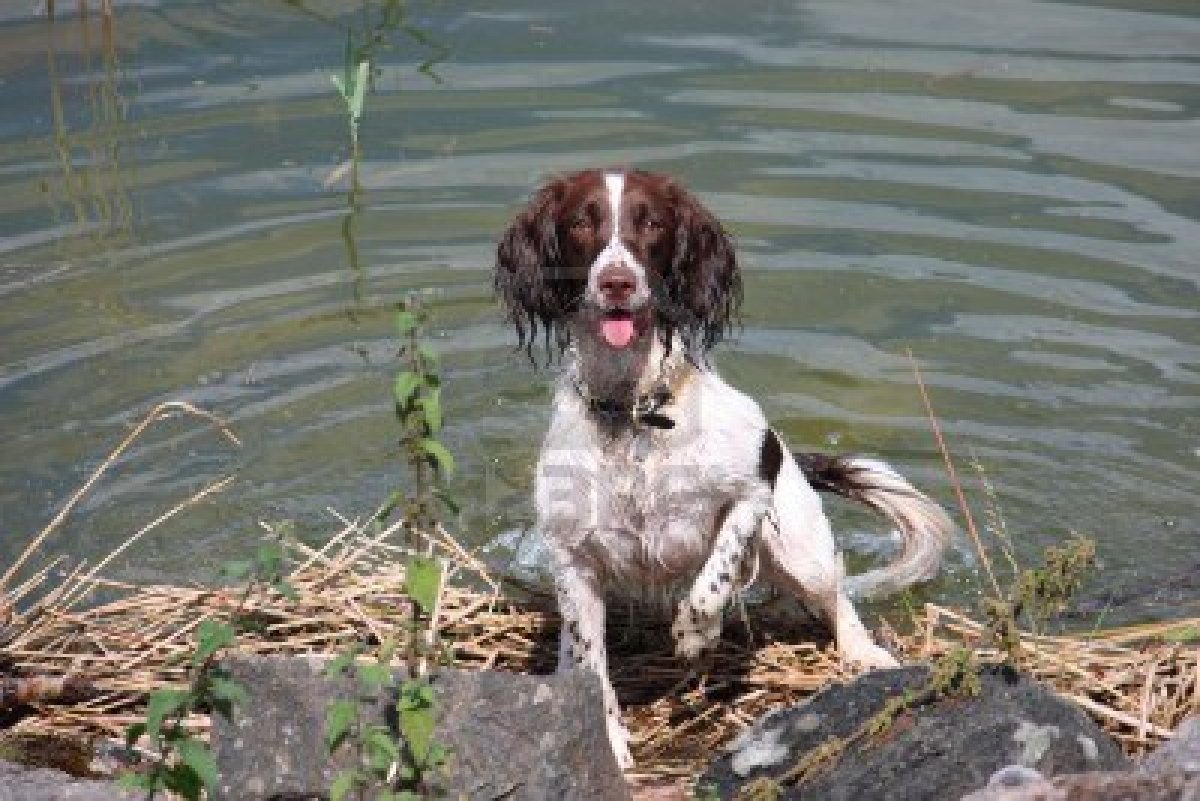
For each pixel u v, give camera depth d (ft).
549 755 21.29
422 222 40.52
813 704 23.02
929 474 32.65
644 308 25.71
